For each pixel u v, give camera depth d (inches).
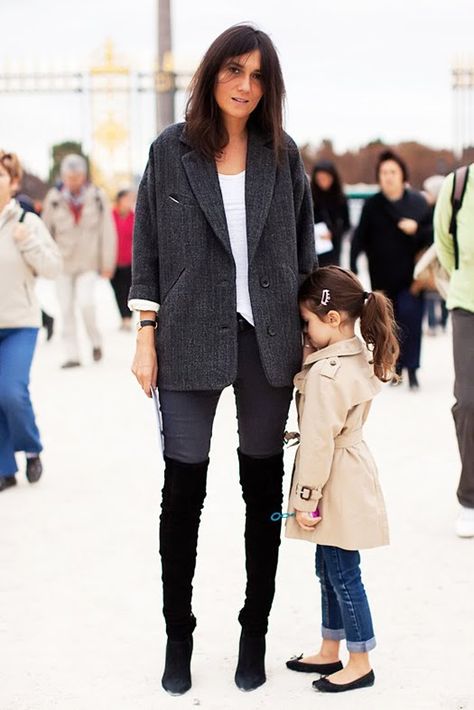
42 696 153.9
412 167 1658.5
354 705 149.6
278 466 156.4
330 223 421.4
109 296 836.6
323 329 152.6
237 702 151.3
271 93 149.1
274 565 157.2
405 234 381.1
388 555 210.5
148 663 164.4
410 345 389.4
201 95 148.0
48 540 222.4
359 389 149.3
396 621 177.9
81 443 313.4
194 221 148.6
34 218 257.3
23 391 255.8
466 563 205.8
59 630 176.9
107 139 823.1
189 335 149.3
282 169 152.6
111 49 802.8
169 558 154.4
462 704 149.4
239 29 147.4
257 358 151.8
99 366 462.0
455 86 849.5
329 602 158.1
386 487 261.1
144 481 269.3
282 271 151.2
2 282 252.4
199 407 152.4
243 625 157.2
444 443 308.2
